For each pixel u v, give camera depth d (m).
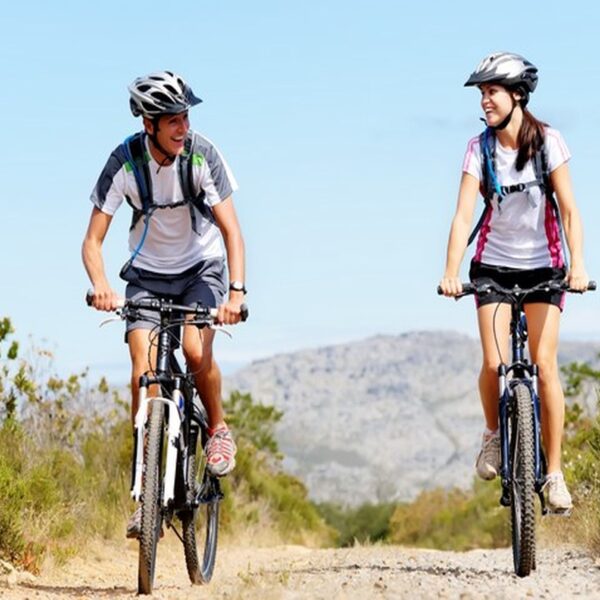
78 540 20.66
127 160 14.09
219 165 14.26
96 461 26.48
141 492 13.59
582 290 14.02
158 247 14.47
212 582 15.53
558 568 16.45
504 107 14.32
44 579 16.83
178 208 14.25
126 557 21.02
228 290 14.05
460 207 14.50
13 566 16.80
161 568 19.75
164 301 13.77
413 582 13.66
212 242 14.62
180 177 14.11
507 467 14.26
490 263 14.63
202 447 15.07
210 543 15.85
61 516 20.73
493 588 13.27
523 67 14.31
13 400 24.28
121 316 13.77
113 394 28.84
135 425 13.65
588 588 13.82
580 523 21.27
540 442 14.44
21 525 17.66
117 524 23.09
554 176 14.36
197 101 13.97
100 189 14.19
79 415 27.56
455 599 12.27
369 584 13.43
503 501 14.62
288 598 12.58
